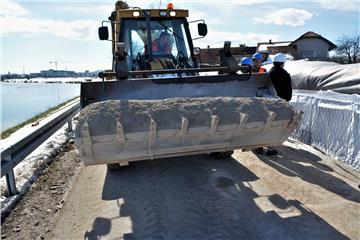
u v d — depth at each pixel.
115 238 3.25
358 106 5.12
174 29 6.05
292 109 3.88
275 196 4.11
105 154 3.52
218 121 3.53
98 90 4.18
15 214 3.74
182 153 3.85
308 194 4.17
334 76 7.79
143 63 5.81
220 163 5.38
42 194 4.27
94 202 4.03
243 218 3.58
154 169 5.11
